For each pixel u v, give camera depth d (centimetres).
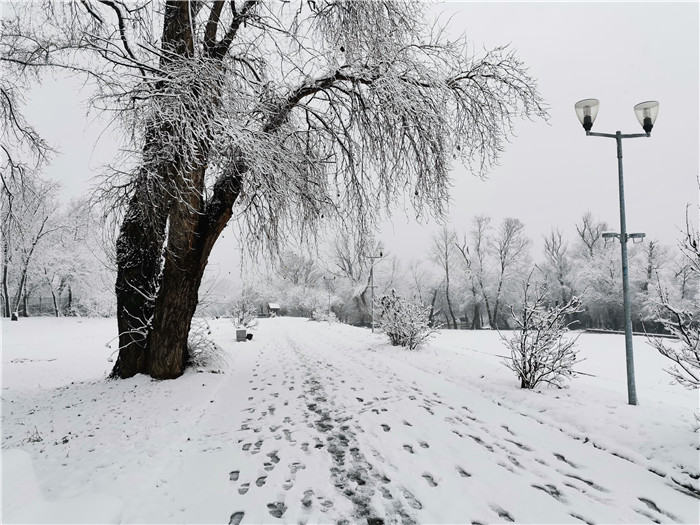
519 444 465
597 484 366
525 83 834
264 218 902
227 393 742
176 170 606
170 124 544
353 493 355
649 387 777
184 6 677
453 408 614
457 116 864
